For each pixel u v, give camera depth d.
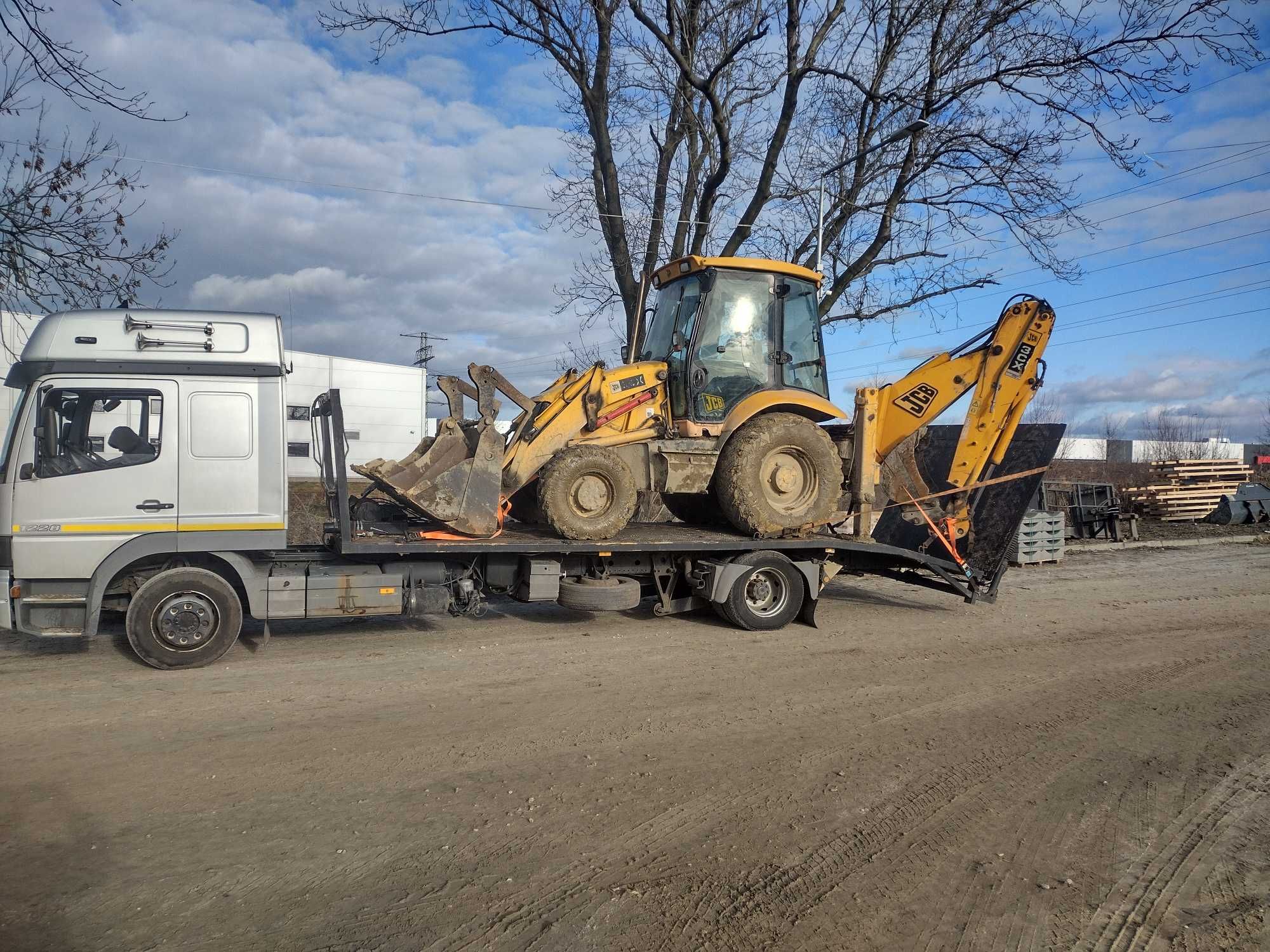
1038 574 13.90
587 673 7.25
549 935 3.39
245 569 7.28
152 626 7.00
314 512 11.16
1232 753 5.59
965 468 10.18
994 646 8.53
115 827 4.23
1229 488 23.00
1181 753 5.57
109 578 6.89
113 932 3.33
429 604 7.98
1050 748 5.64
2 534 6.70
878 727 5.98
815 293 10.12
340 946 3.28
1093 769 5.28
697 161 16.33
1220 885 3.91
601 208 16.44
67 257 8.59
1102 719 6.25
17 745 5.32
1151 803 4.79
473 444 8.17
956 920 3.57
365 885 3.73
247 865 3.88
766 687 6.92
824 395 10.08
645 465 9.02
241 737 5.52
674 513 11.09
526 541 8.24
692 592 9.41
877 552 9.56
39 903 3.52
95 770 4.93
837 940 3.40
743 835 4.30
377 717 5.96
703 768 5.16
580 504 8.41
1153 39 13.70
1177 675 7.51
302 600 7.42
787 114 14.84
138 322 6.98
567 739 5.62
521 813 4.49
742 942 3.38
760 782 4.97
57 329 6.84
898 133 15.25
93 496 6.84
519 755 5.31
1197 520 22.94
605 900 3.66
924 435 10.93
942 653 8.21
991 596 10.20
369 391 32.91
